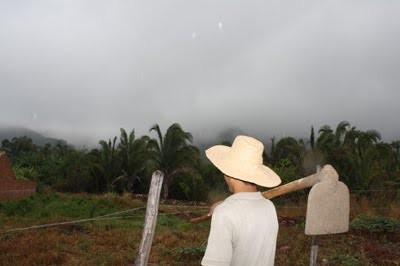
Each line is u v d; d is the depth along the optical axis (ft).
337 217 9.41
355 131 106.52
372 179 83.46
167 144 121.60
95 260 32.65
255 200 7.55
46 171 146.51
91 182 133.08
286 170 82.53
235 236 7.17
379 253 32.27
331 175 9.19
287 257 31.86
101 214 64.28
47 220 53.06
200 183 116.88
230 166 7.99
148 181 130.62
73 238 40.40
